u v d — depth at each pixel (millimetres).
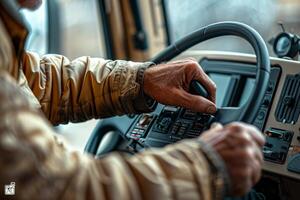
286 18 2121
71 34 3307
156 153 904
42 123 835
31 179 778
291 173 1312
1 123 772
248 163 899
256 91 1284
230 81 1572
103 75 1519
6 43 850
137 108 1505
